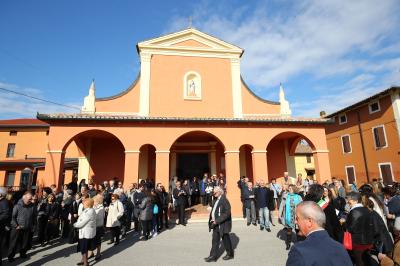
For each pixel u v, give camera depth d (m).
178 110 15.45
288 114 16.31
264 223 9.81
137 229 10.10
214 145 16.97
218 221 6.34
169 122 13.13
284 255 6.64
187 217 12.21
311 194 4.89
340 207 6.65
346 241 4.37
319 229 2.24
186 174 16.61
